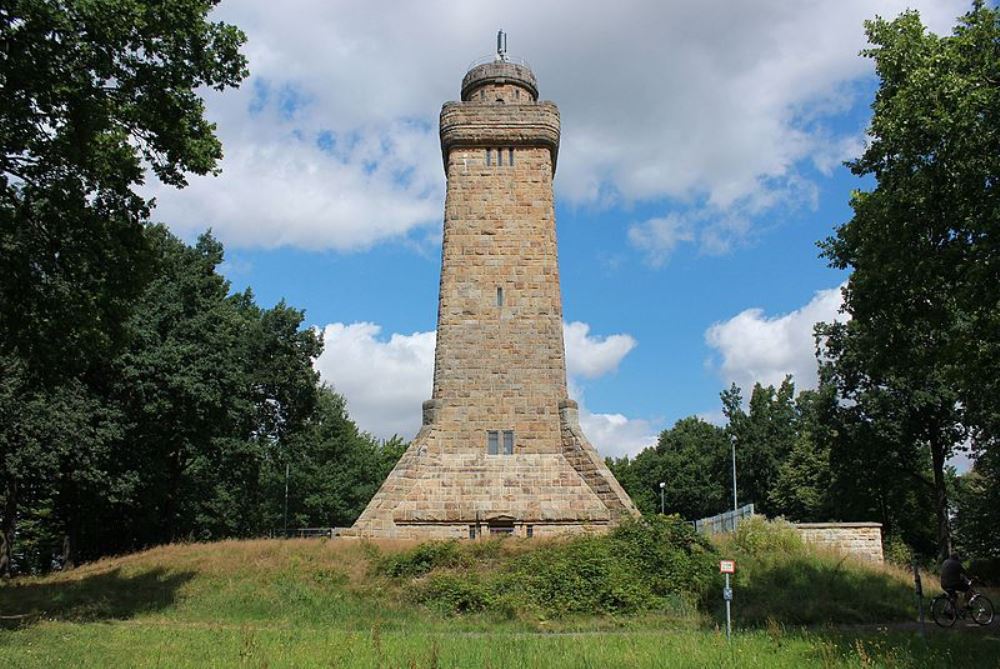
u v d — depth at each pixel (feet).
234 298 191.21
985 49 63.00
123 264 72.59
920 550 203.31
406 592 88.43
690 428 328.70
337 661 49.98
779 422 260.42
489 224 124.26
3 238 67.21
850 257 78.43
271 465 207.72
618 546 92.68
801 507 235.20
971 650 56.24
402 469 110.73
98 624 75.36
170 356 135.74
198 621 80.18
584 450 112.27
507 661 49.78
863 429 158.51
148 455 143.64
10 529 133.49
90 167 66.03
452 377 117.50
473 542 98.78
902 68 67.72
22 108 60.59
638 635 65.05
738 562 94.84
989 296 61.62
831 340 163.84
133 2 59.21
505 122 127.24
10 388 120.16
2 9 57.06
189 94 67.77
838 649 54.03
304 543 107.14
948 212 64.64
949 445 156.15
